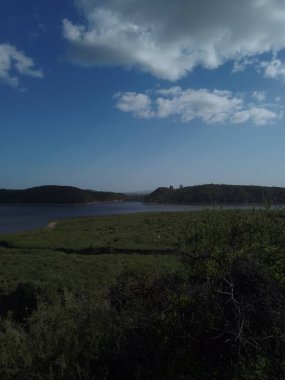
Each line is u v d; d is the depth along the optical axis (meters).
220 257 6.76
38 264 24.59
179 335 5.70
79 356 5.71
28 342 6.04
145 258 26.47
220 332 5.53
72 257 27.59
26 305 15.72
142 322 5.81
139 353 5.54
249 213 8.12
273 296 5.69
